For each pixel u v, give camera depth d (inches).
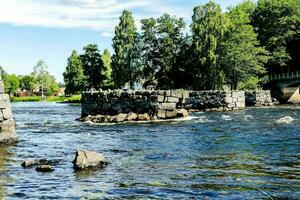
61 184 428.1
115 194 388.5
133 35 3287.4
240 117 1398.9
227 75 2910.9
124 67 3253.0
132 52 3275.1
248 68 2851.9
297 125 1042.1
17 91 7071.9
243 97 2038.6
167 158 581.9
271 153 611.5
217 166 517.3
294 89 3112.7
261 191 392.2
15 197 380.2
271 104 2422.5
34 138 858.1
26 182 438.0
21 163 548.4
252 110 1841.8
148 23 3201.3
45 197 379.9
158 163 542.9
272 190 395.9
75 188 411.8
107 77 3981.3
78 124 1262.3
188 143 745.0
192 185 419.5
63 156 609.6
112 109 1432.1
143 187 413.7
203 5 3014.3
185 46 3164.4
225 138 808.9
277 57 3304.6
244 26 2918.3
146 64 3238.2
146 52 3250.5
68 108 2770.7
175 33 3184.1
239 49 2817.4
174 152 638.5
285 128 970.7
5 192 397.7
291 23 3501.5
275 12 3503.9
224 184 422.0
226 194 383.2
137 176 463.8
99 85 4020.7
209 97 1914.4
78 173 481.7
